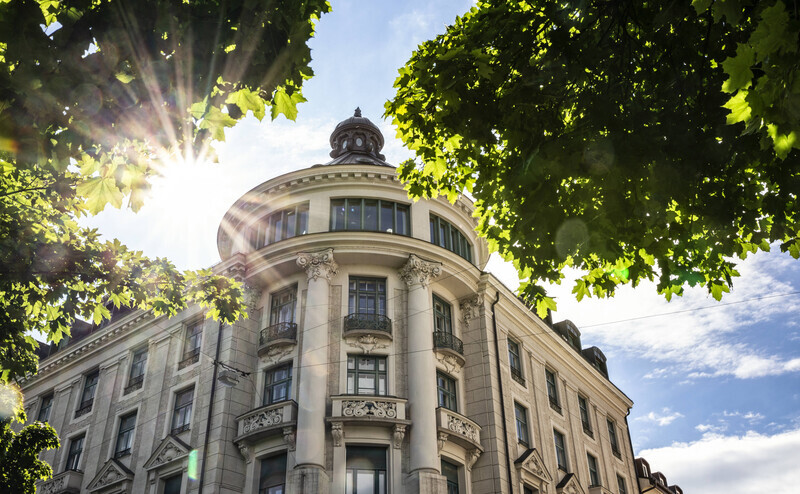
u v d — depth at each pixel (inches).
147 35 253.1
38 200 537.3
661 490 1742.1
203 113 282.4
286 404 919.0
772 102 172.6
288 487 869.2
